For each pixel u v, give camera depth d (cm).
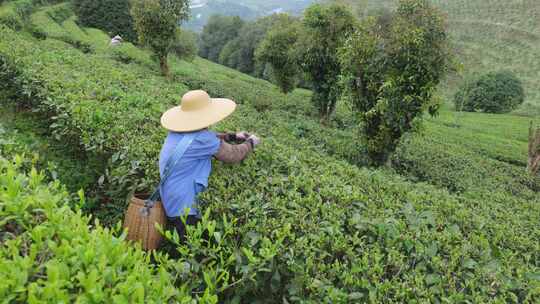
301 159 531
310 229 328
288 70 1956
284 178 415
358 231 335
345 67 877
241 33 6425
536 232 491
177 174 345
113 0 3497
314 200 377
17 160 296
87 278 180
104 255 190
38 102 723
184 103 373
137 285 180
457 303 281
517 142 2189
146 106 625
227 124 643
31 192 254
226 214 343
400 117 819
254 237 309
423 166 1040
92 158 549
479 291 302
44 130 702
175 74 1920
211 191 367
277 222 329
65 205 241
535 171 1262
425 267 310
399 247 330
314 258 298
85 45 2291
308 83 1425
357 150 996
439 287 289
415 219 384
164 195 344
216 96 1628
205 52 7794
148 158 431
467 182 959
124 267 217
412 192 496
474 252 349
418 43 752
